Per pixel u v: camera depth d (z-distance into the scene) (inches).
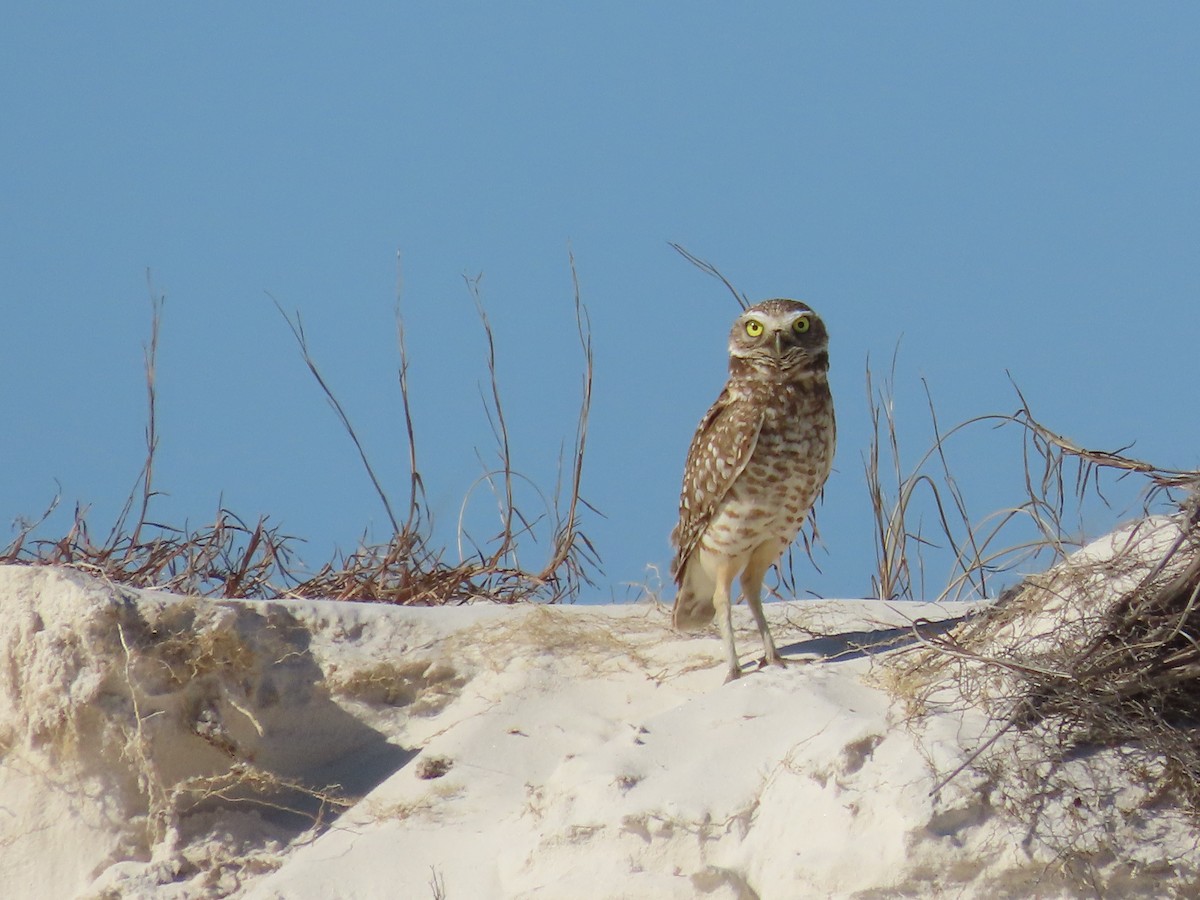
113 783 460.4
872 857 351.9
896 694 400.2
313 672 487.5
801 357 495.8
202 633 469.4
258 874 442.3
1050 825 350.0
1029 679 374.9
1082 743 366.9
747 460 489.7
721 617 488.7
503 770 451.2
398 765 475.8
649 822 376.8
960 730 369.4
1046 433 452.1
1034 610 415.8
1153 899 344.5
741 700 414.9
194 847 453.4
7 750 464.8
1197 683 369.7
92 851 454.3
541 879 386.9
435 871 412.8
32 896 450.9
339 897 413.1
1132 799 354.9
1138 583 382.6
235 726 470.0
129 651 459.5
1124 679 368.2
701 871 366.9
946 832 350.9
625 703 479.8
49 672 458.9
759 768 386.0
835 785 365.7
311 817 465.4
